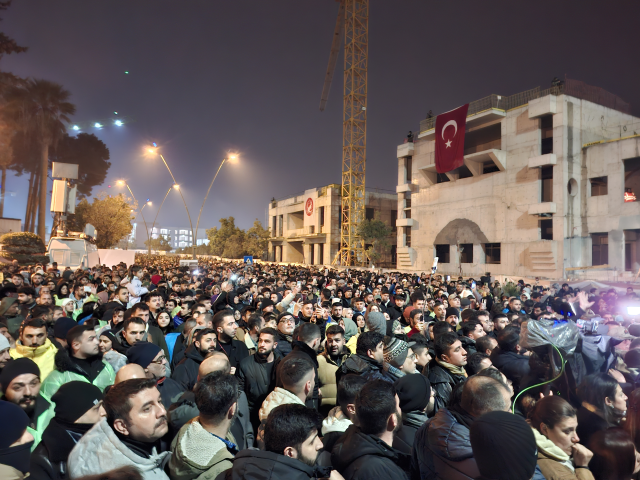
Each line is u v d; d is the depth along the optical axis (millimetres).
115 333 5820
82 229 58062
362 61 59938
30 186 51375
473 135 41156
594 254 32562
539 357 3883
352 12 59719
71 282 11445
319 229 64375
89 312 7398
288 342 5781
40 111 43438
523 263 33969
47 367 4355
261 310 7461
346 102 59844
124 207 61781
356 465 2428
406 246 47219
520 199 34469
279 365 3779
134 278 11062
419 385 3307
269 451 2354
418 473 2512
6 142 45125
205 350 4719
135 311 5875
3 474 2018
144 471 2348
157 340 6008
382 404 2582
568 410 2689
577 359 4270
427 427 2555
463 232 39625
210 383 2783
